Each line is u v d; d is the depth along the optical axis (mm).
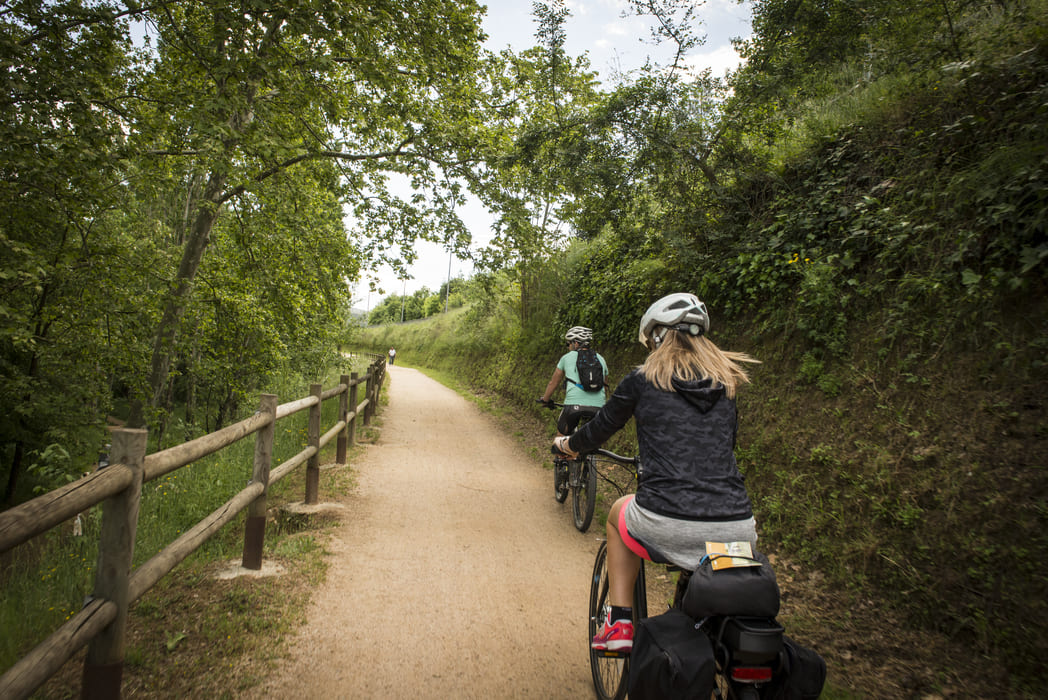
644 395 2113
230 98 8250
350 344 18375
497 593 3973
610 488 6871
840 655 3186
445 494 6555
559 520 5816
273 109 10250
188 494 5340
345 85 11391
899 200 5035
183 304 10211
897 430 4090
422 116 11266
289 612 3389
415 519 5535
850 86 7289
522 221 11602
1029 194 3814
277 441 7945
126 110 8117
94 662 2125
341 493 6109
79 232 8602
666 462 1979
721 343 6621
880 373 4469
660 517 1918
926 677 2902
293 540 4547
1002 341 3723
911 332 4359
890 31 6344
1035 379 3465
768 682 1753
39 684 1676
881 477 3955
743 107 7090
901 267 4719
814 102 7371
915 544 3531
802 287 5348
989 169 4152
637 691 1714
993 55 4926
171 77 9727
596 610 2871
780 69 6984
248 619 3240
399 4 9320
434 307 72062
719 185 7117
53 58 6926
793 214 6105
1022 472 3232
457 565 4441
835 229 5625
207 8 8492
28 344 8023
